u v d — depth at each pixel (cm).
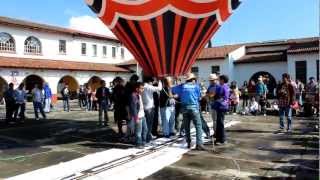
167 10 1030
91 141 1060
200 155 866
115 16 1077
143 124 959
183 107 930
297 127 1333
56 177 694
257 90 1802
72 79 3559
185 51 1106
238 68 3484
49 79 3209
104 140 1075
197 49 1135
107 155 867
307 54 3056
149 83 1005
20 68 2966
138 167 762
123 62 4200
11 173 723
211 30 1120
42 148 965
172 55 1101
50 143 1038
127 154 874
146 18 1044
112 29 1123
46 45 3431
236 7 1146
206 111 1703
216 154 877
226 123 1441
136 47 1116
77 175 707
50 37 3472
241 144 1000
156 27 1055
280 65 3275
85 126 1378
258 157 848
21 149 952
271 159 829
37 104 1644
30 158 850
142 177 696
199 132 922
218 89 993
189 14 1043
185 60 1127
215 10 1070
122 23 1081
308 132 1209
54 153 900
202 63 3562
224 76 995
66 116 1806
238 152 900
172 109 1082
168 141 1020
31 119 1659
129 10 1044
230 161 811
